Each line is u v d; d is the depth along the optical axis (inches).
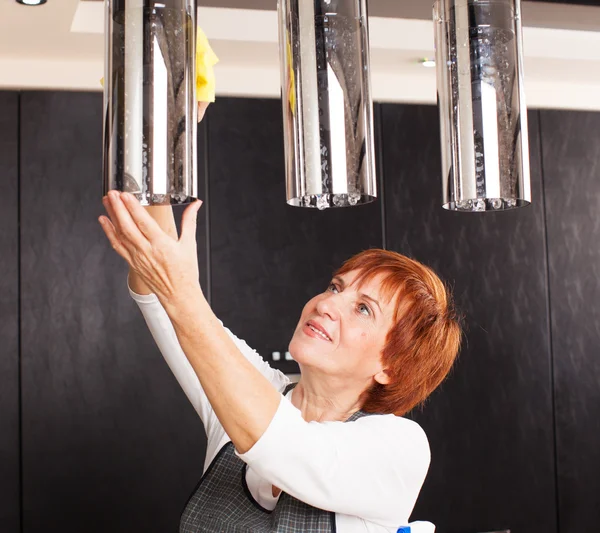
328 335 49.3
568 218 125.3
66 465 105.8
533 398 122.3
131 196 24.4
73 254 107.5
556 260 124.3
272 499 48.7
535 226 123.9
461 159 22.4
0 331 105.1
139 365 108.4
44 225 107.0
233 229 112.9
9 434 104.7
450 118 22.7
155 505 107.7
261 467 34.1
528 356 122.4
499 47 22.4
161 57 20.1
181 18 20.4
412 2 29.7
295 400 53.4
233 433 32.7
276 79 116.5
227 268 112.3
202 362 30.7
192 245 28.8
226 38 102.6
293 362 113.0
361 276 50.2
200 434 109.7
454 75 22.6
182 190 20.4
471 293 120.9
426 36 108.8
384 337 49.3
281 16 21.7
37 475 105.0
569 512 122.6
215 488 50.1
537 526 121.3
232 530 48.0
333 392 51.2
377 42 107.3
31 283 106.3
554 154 125.4
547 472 122.1
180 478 108.7
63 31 98.0
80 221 107.9
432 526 48.8
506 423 121.0
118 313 108.3
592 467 124.2
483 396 120.3
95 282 107.8
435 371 51.6
